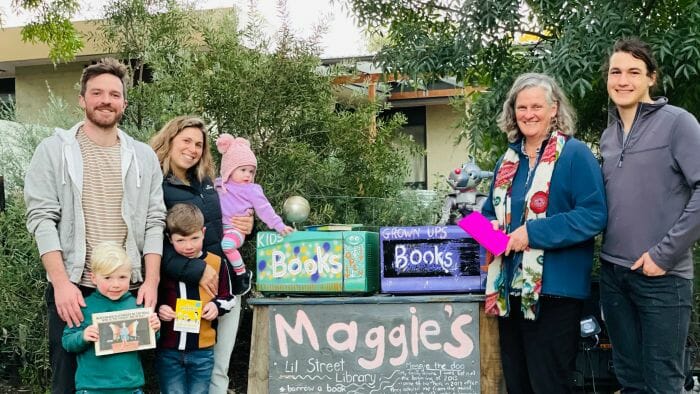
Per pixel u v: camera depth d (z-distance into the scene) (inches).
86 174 128.0
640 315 124.4
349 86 240.8
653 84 129.2
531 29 216.7
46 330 190.1
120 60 228.1
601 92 208.5
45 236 124.0
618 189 125.4
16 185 204.2
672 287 120.8
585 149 127.3
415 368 139.3
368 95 247.8
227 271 146.3
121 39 226.5
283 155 199.2
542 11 197.0
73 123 216.1
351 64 219.5
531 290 124.7
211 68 198.5
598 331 147.2
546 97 128.6
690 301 123.0
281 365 142.7
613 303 128.3
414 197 237.8
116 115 130.2
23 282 189.5
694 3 175.2
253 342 145.1
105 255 124.3
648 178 122.4
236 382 208.2
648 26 182.1
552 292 124.9
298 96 199.8
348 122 213.6
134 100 212.2
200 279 137.4
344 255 142.1
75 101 439.2
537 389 128.9
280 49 198.4
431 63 208.4
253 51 203.2
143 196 133.3
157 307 138.1
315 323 142.0
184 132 143.3
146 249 133.2
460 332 138.3
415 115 451.2
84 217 127.1
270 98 196.9
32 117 243.1
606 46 176.1
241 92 194.2
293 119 204.1
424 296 139.8
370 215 222.8
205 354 140.4
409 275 142.0
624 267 124.2
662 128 122.4
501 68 215.9
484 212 141.3
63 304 123.3
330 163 215.3
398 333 139.9
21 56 431.5
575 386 156.9
